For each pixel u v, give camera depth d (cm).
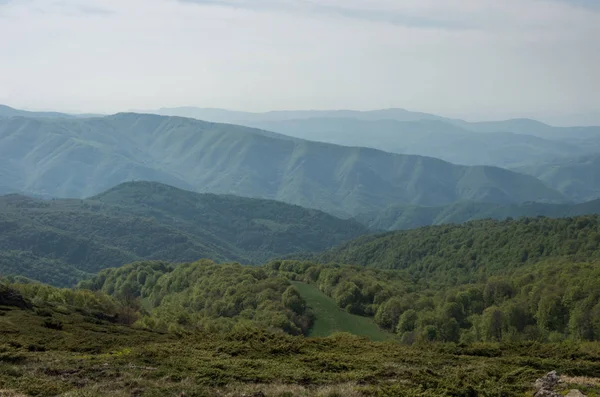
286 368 3086
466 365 3403
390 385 2667
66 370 2870
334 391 2473
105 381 2677
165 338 4822
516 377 2948
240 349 3700
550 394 2514
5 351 3359
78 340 4159
